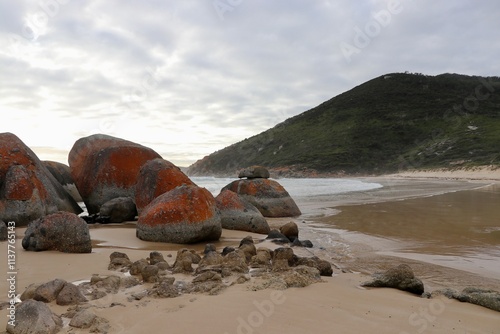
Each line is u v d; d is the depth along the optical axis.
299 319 4.30
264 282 5.70
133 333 3.89
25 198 12.74
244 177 18.97
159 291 5.12
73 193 20.06
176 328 4.02
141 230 10.53
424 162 63.25
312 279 6.02
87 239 8.23
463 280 7.00
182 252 7.66
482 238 11.12
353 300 5.10
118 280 5.69
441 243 10.47
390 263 8.28
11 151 13.84
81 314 4.17
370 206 19.61
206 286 5.41
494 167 49.91
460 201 21.61
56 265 6.89
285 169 69.38
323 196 26.55
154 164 14.04
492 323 4.52
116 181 16.03
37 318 3.95
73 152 17.73
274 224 14.54
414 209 18.09
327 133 81.06
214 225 10.45
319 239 11.12
